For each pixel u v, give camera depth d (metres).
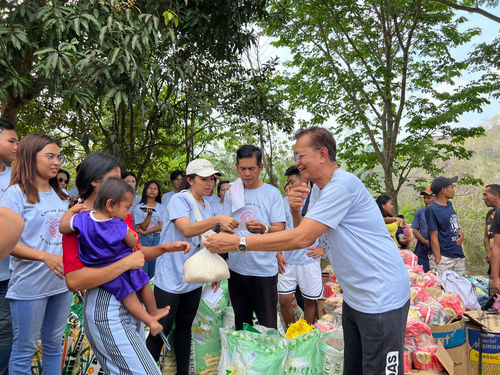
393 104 12.23
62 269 2.36
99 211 2.01
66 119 7.90
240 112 8.73
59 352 2.61
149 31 4.86
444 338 3.16
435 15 10.67
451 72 10.95
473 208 11.38
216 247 2.20
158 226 5.68
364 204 2.15
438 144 11.52
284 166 13.53
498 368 3.15
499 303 3.92
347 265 2.16
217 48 7.61
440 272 5.02
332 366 2.82
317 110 12.09
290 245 2.12
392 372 2.08
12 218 1.17
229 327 3.49
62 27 4.27
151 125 8.14
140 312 2.01
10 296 2.38
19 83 4.25
